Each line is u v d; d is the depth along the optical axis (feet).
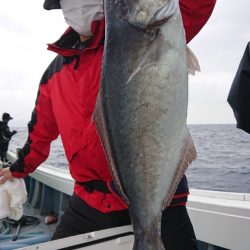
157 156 4.33
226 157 40.42
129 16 4.31
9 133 27.63
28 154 7.73
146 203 4.40
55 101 6.51
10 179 8.27
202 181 23.11
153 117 4.28
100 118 4.58
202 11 5.14
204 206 7.61
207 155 43.29
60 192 14.76
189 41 5.45
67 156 6.45
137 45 4.26
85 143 5.90
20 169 7.95
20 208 8.82
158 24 4.21
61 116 6.34
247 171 27.68
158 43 4.19
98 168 5.89
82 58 6.03
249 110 5.41
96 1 5.66
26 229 13.92
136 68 4.26
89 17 5.68
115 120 4.44
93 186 6.07
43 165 17.29
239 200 7.91
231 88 5.66
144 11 4.23
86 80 5.91
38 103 7.35
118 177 4.54
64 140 6.40
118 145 4.47
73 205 6.47
